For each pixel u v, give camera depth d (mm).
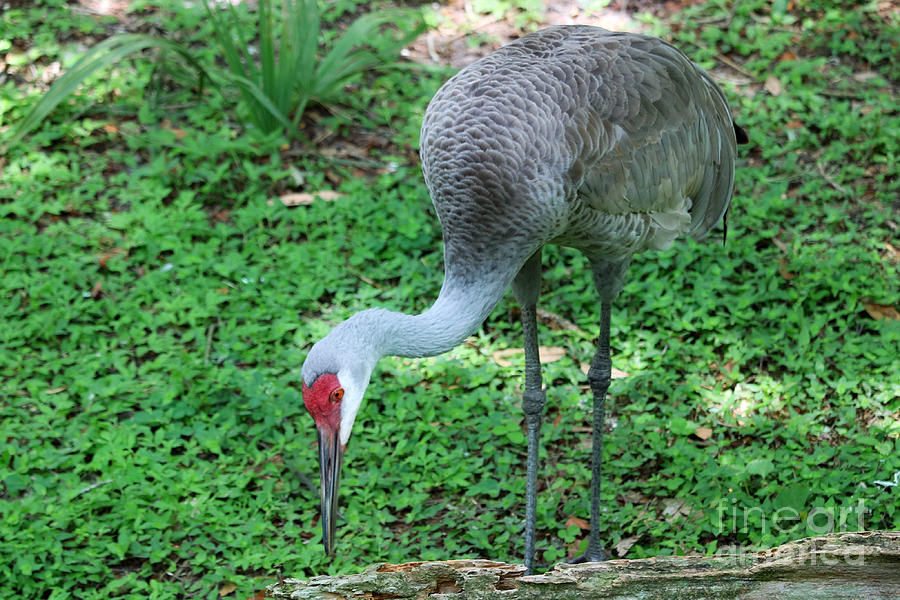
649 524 8977
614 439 9875
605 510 9219
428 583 6566
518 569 6605
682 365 10625
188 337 11047
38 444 9703
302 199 12969
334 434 7246
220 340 11039
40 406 10055
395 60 15172
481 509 9359
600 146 7715
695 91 8750
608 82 7898
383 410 10430
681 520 8992
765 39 15094
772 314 10922
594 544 8734
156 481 9477
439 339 7648
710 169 9109
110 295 11570
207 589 8539
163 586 8492
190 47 15227
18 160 13109
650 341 10898
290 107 13945
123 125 13922
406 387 10602
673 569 6570
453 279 7848
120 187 13023
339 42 14070
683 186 8570
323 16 15961
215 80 14469
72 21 15430
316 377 7168
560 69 7820
